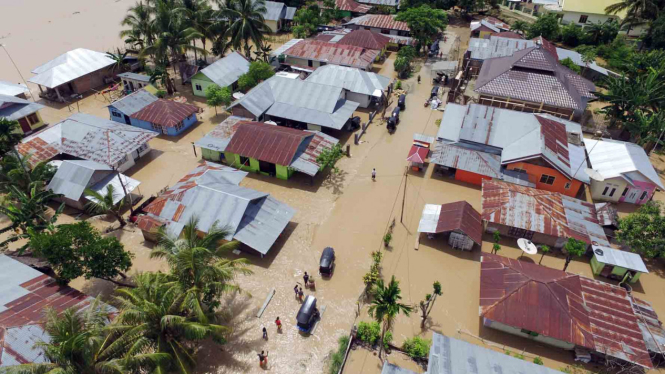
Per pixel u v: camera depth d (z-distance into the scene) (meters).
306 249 44.28
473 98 72.38
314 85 67.44
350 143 63.00
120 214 48.66
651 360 32.69
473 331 36.34
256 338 35.53
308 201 51.12
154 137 62.97
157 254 33.69
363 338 35.03
